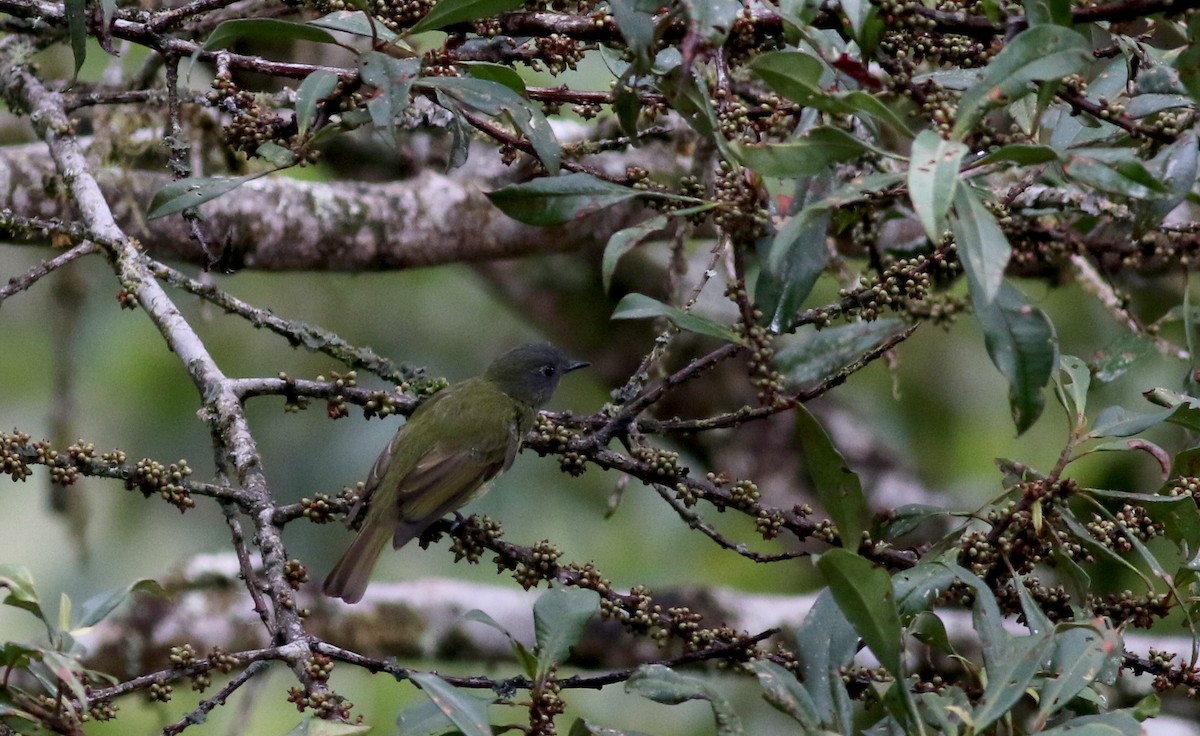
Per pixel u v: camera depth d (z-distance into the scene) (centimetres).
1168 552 1263
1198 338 1023
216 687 1445
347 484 1580
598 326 1741
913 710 625
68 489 1370
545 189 727
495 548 838
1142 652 1256
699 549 1622
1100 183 623
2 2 884
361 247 1313
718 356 872
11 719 638
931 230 561
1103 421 774
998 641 671
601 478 1620
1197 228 1004
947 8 781
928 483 1590
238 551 804
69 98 1098
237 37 775
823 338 835
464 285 1747
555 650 683
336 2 846
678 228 1177
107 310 1600
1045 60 623
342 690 1365
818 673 684
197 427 1588
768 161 659
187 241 1270
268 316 959
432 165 1423
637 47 696
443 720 638
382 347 1680
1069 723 638
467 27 816
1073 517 779
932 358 1641
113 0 828
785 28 721
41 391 1589
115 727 1386
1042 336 616
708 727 1470
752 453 1697
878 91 711
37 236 1216
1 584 672
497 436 1105
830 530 832
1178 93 809
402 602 1385
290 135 842
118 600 724
